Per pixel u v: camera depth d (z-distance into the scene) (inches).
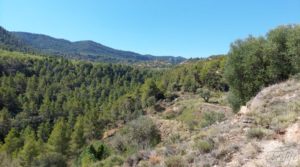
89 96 4995.1
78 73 6432.1
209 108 2113.7
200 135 467.8
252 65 1075.3
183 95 3223.4
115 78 6417.3
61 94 4837.6
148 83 3358.8
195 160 383.9
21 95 4429.1
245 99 1094.4
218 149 388.8
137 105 3255.4
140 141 1409.9
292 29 1051.3
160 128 1660.9
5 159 2126.0
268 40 1096.2
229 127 458.9
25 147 2278.5
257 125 438.3
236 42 1170.6
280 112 475.8
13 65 5954.7
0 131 3376.0
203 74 3459.6
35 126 3558.1
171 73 4379.9
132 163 464.8
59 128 2637.8
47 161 2108.8
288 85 700.0
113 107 3378.4
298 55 964.0
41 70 6102.4
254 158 347.3
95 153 1160.8
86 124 2987.2
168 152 442.0
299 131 369.7
